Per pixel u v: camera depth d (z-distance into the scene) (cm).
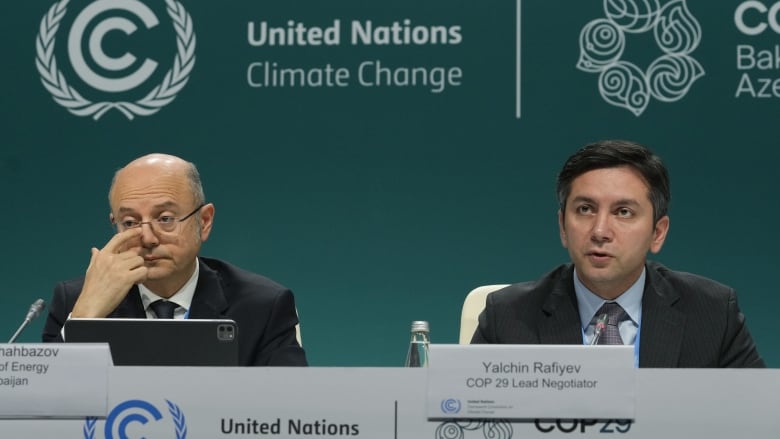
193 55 1027
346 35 1020
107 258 589
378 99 1021
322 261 1030
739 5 988
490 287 697
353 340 1027
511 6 1008
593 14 1001
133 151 1034
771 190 990
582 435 382
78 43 1033
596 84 1002
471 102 1014
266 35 1024
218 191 1032
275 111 1027
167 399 386
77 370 387
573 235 524
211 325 484
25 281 1039
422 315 1023
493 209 1016
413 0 1016
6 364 387
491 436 383
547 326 557
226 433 385
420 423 384
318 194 1029
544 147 1009
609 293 546
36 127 1038
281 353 621
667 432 379
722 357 550
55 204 1039
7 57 1035
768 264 991
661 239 547
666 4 994
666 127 996
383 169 1023
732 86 990
